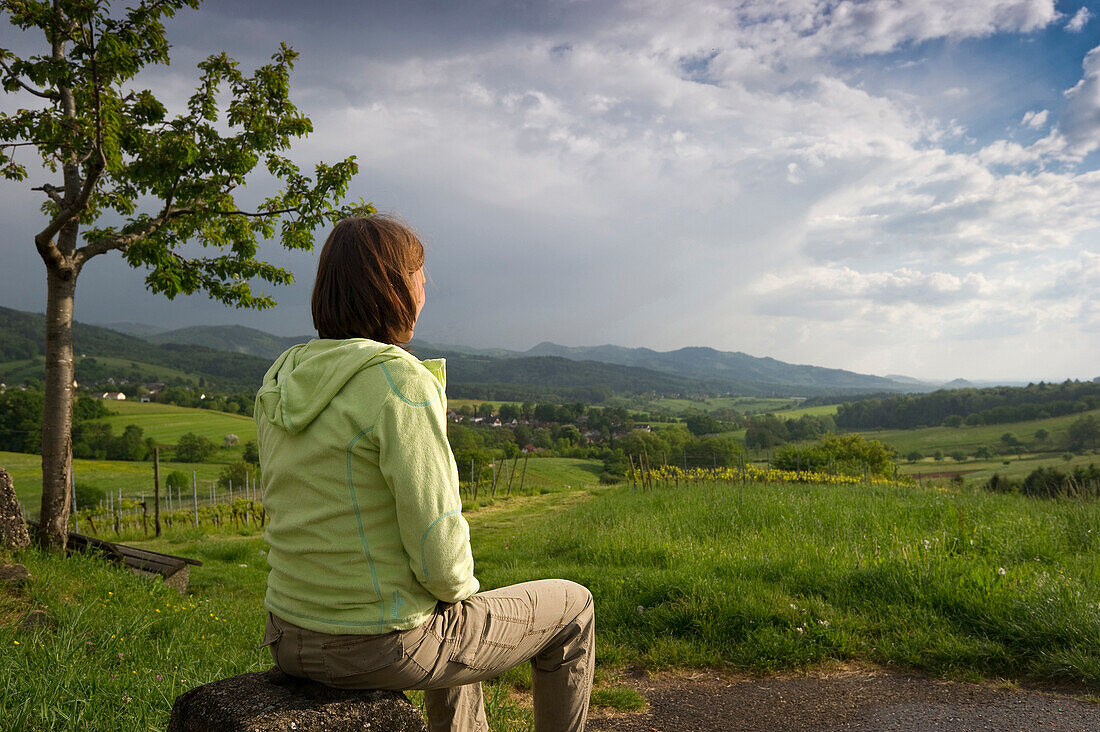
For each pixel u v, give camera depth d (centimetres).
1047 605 396
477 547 1145
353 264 140
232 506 2245
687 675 400
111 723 244
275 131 848
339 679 127
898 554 539
